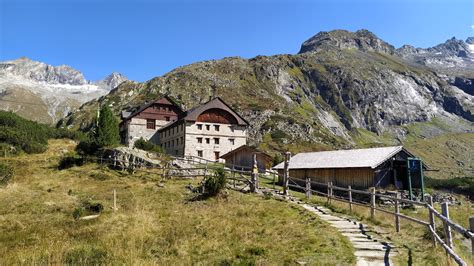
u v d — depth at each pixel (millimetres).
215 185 25406
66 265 11992
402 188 35125
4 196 26812
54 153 48625
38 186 31453
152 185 32125
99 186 32031
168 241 15273
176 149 75688
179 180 35406
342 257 12172
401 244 14062
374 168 33844
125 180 34688
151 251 14078
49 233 17656
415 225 17500
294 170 42406
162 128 83562
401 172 35531
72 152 48281
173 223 18500
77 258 12594
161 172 38250
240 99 152375
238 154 59844
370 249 13188
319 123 169250
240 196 25953
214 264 12203
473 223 7957
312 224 17406
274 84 194000
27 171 37719
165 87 157250
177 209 22250
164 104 87375
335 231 16062
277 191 30469
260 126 127250
